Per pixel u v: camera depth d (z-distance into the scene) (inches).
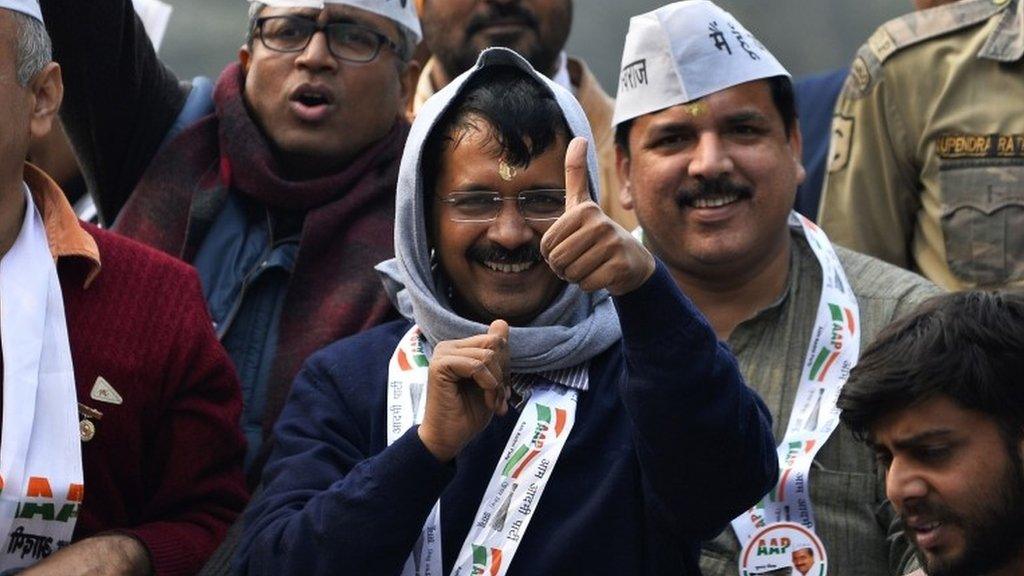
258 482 624.4
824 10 1204.5
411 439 493.7
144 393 569.9
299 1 687.1
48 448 539.2
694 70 643.5
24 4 553.3
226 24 1203.2
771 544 592.1
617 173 676.7
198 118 709.9
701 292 655.1
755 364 633.0
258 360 657.0
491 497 515.2
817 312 634.8
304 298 662.5
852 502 597.6
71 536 543.5
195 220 677.9
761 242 641.0
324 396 543.8
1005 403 462.9
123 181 708.0
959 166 729.6
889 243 746.2
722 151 639.1
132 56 692.1
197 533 569.3
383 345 552.1
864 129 749.9
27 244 557.0
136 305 576.1
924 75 741.3
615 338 533.0
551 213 527.5
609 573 504.7
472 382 494.0
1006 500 462.6
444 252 534.0
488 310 531.8
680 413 483.8
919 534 472.1
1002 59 729.6
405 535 491.8
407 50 705.6
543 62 781.9
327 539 491.5
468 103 534.9
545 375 529.0
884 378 473.1
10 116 546.6
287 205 677.3
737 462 494.6
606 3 1235.2
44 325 549.0
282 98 684.7
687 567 520.4
